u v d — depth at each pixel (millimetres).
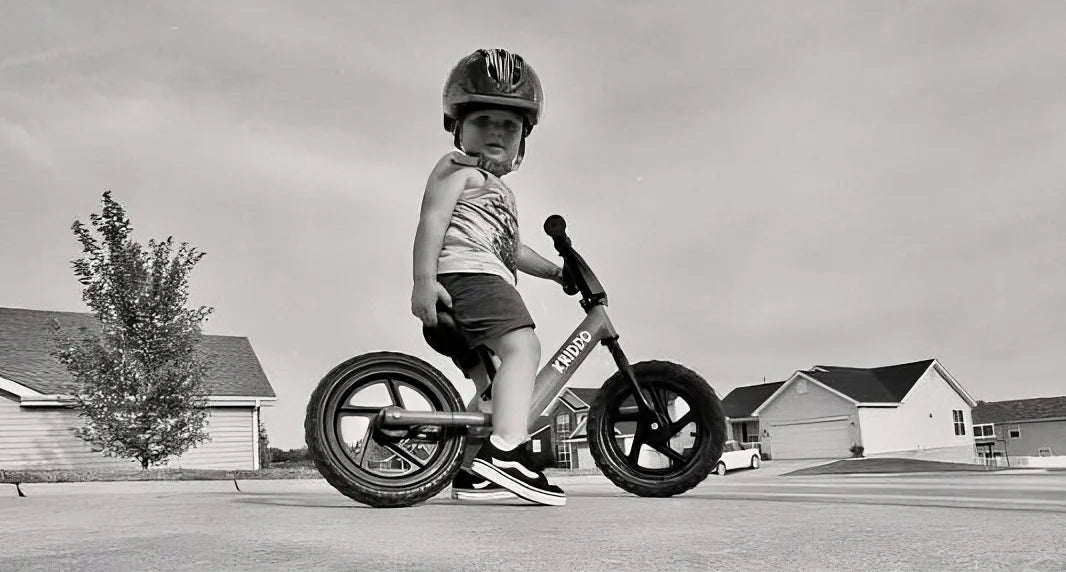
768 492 2959
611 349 2480
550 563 967
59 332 15367
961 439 33531
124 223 12586
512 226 2299
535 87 2344
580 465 27219
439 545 1131
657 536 1211
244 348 18844
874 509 1642
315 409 2047
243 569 942
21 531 1376
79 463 14953
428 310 2162
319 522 1494
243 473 7941
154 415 12352
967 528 1260
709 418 2457
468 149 2303
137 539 1234
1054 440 34219
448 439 2125
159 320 12609
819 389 32812
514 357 2121
